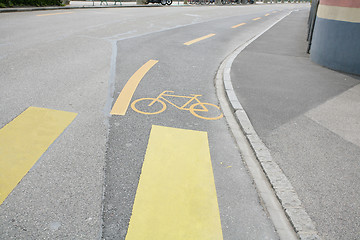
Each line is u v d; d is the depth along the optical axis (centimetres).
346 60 775
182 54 934
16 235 247
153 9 2553
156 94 577
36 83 588
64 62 748
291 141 426
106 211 280
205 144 411
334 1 773
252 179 344
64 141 390
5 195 290
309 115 515
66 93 549
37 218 266
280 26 1858
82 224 263
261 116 501
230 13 2758
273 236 266
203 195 312
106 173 334
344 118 510
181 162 365
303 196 315
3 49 832
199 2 4144
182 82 662
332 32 795
